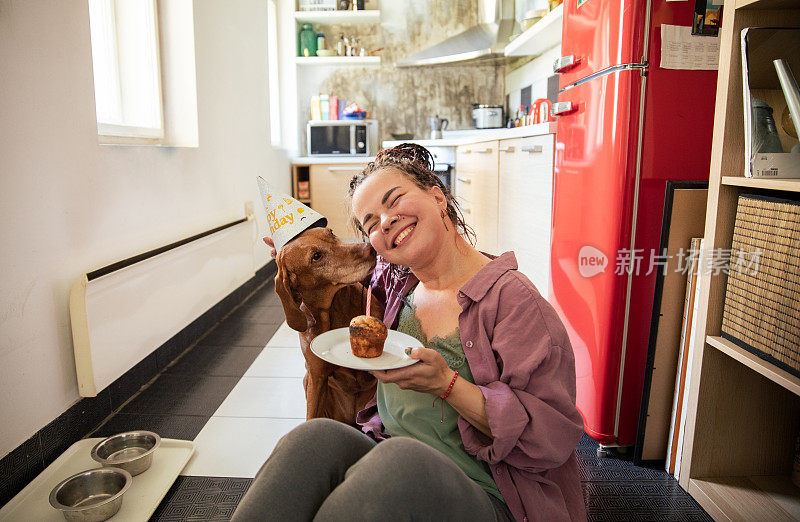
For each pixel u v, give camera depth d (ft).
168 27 9.39
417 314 3.37
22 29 5.21
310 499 2.35
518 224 9.18
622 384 5.62
